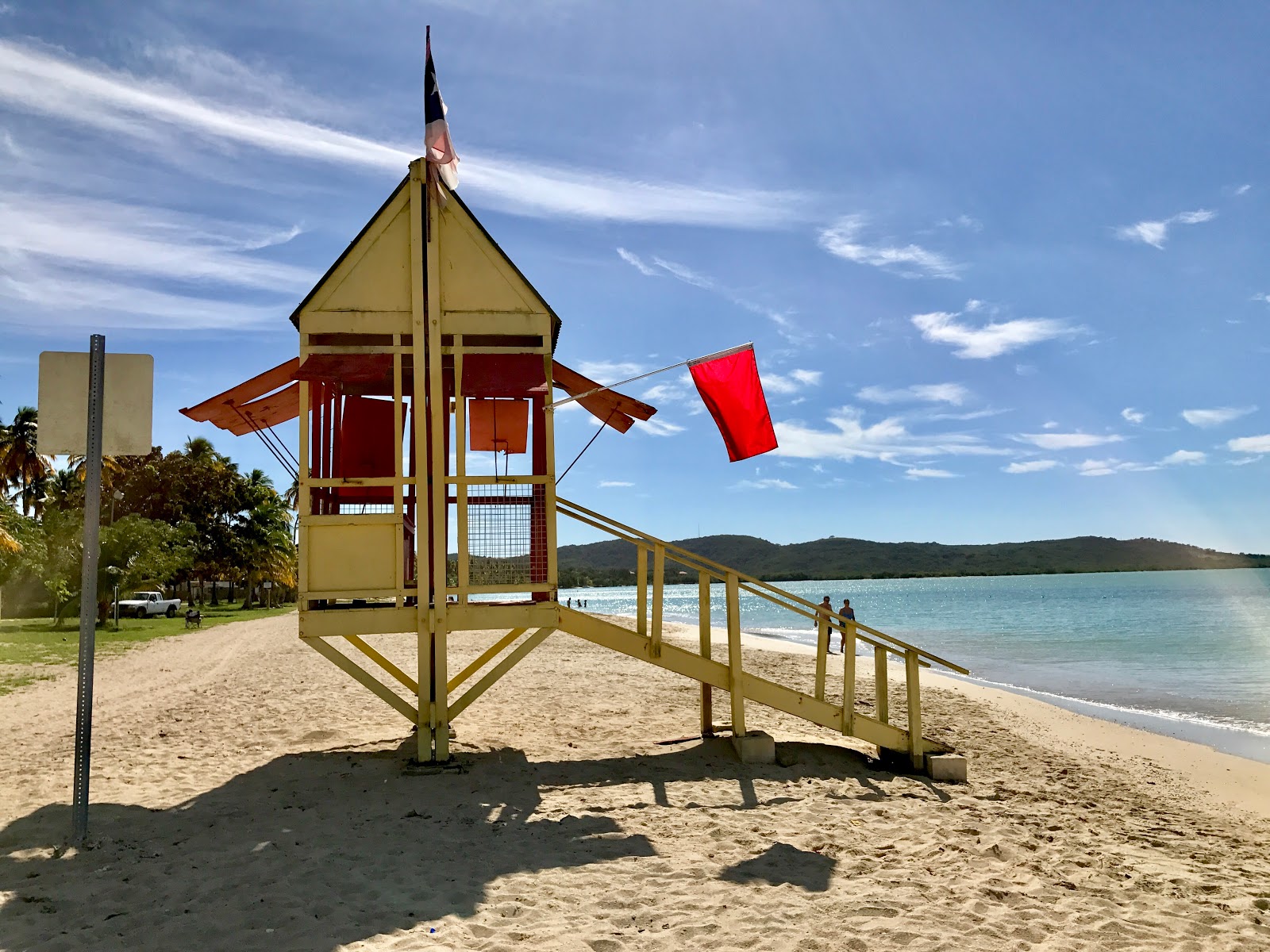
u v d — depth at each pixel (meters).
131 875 4.95
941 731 13.17
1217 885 5.66
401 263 8.41
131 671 18.25
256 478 71.44
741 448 8.34
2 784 7.49
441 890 4.84
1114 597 92.81
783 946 4.19
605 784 7.78
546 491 8.54
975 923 4.62
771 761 8.81
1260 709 18.20
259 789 7.35
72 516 35.53
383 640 28.62
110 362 5.38
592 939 4.18
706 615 9.20
